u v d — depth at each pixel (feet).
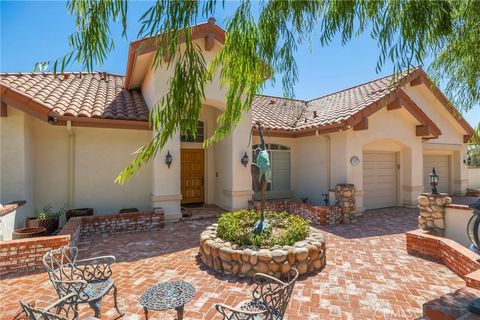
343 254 24.98
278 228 25.39
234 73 11.11
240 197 42.04
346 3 9.59
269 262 19.45
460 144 62.69
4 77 35.91
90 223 31.37
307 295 17.31
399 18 8.96
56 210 36.09
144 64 38.55
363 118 39.32
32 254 21.63
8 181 29.84
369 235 31.42
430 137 48.93
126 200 39.83
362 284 18.83
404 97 43.78
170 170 37.60
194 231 33.09
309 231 24.95
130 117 35.22
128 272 21.01
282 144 51.93
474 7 11.25
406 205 49.08
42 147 35.58
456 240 25.40
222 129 13.53
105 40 8.02
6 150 29.86
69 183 36.65
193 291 13.80
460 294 11.87
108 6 7.87
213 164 49.75
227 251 20.56
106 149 38.83
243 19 10.11
